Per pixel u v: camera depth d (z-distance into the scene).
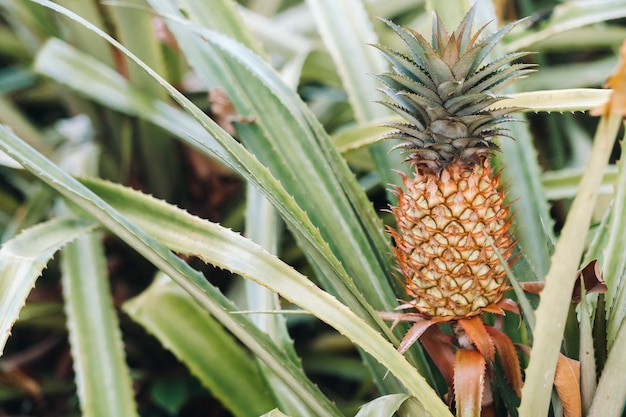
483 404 1.24
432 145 1.20
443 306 1.22
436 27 1.24
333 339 1.79
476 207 1.20
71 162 1.76
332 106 1.86
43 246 1.29
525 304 1.14
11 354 1.98
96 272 1.53
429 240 1.21
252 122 1.42
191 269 1.25
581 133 1.85
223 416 1.77
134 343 1.78
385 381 1.32
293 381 1.22
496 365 1.25
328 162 1.38
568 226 1.06
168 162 1.79
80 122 2.01
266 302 1.39
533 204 1.42
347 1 1.54
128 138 1.78
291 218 1.19
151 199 1.29
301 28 1.91
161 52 1.68
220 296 1.26
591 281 1.20
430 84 1.23
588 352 1.18
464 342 1.24
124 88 1.68
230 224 1.79
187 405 1.77
